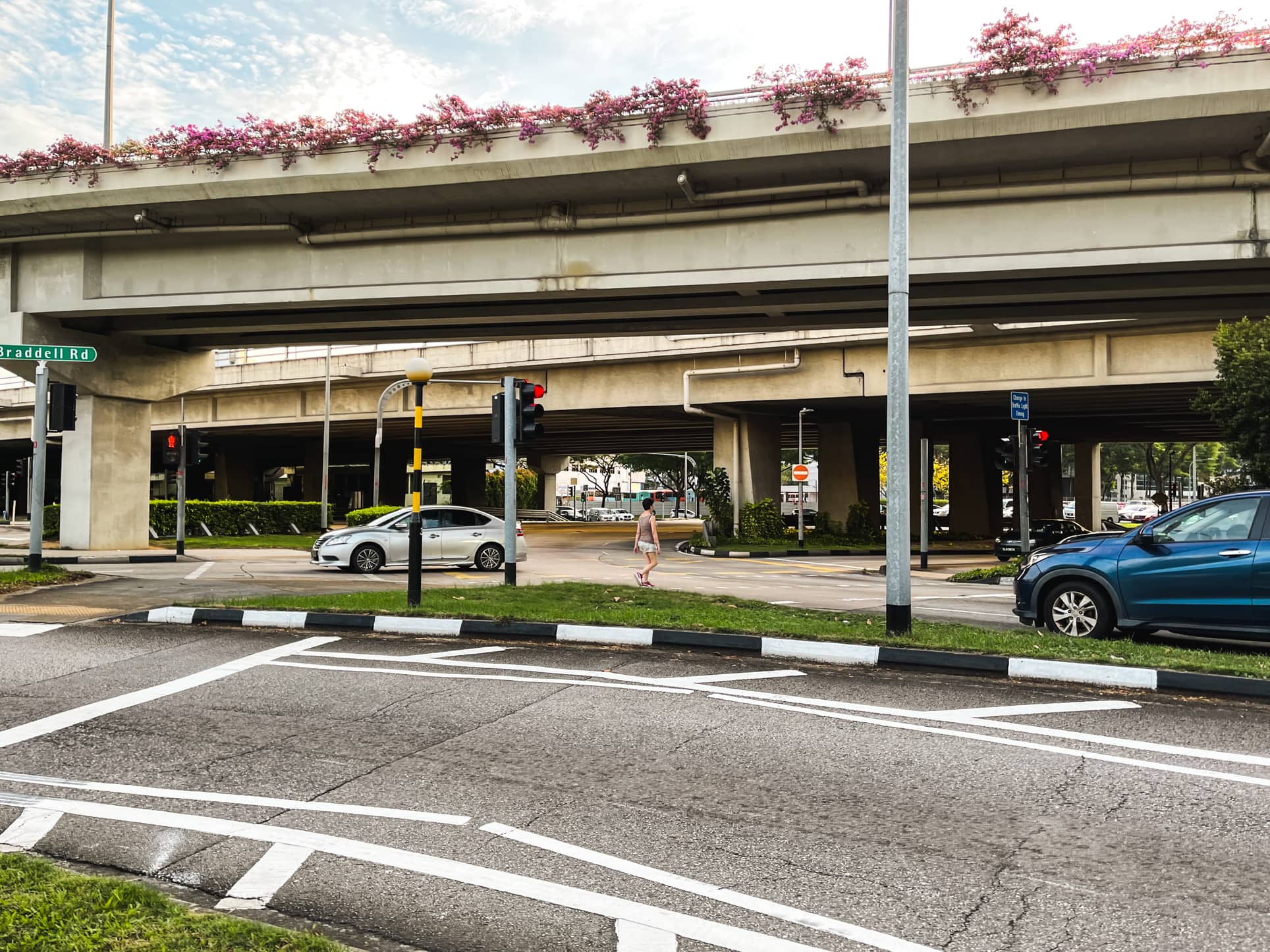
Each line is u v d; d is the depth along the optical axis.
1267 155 14.16
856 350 31.61
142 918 3.51
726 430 38.31
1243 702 7.67
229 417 47.09
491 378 38.56
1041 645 9.41
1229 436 20.89
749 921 3.77
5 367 22.33
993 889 4.09
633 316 20.23
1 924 3.40
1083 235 15.12
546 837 4.69
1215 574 10.09
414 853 4.47
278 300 19.17
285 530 41.03
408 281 18.45
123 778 5.66
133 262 20.20
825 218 16.36
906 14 10.42
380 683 8.17
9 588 15.76
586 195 17.17
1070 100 13.81
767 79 15.07
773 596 17.91
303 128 17.19
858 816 5.01
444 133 16.44
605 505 124.19
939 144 14.70
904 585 10.07
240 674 8.55
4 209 19.00
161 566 22.78
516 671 8.73
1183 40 13.31
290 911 3.88
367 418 43.56
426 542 22.36
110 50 22.70
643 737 6.51
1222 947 3.57
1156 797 5.29
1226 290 16.58
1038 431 20.75
